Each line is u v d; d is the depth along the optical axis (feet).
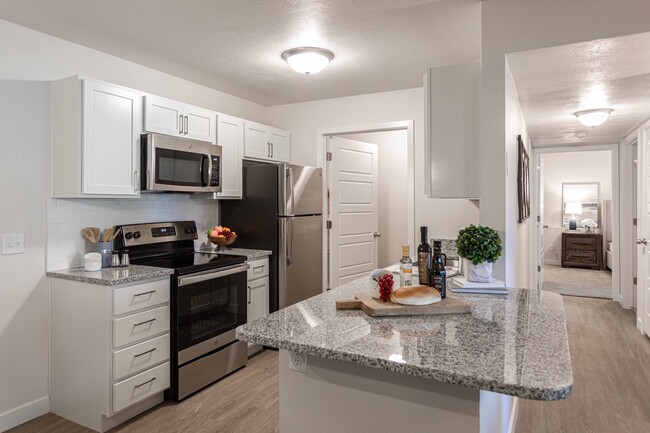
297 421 4.96
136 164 9.42
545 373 3.50
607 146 18.34
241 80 11.98
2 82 8.13
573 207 29.01
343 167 15.02
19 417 8.32
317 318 5.16
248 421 8.32
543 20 6.82
